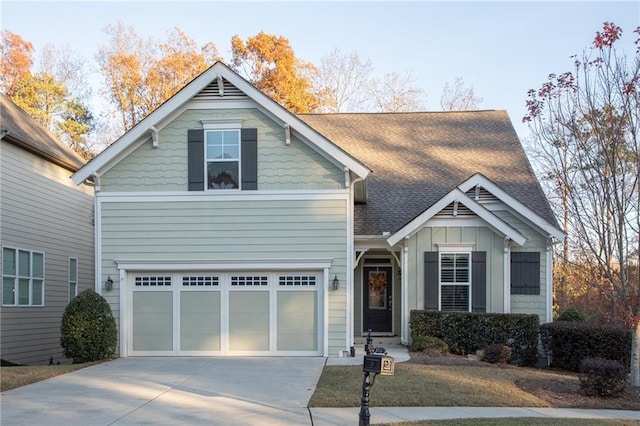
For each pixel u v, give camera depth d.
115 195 15.16
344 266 14.88
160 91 35.22
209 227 15.05
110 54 36.00
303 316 15.02
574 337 13.98
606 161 11.12
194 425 8.18
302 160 15.05
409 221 15.95
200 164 15.12
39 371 12.49
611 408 9.88
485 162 19.84
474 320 14.99
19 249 17.12
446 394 10.18
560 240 15.95
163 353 15.06
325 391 10.25
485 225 16.22
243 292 15.16
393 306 18.52
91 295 14.36
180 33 35.94
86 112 38.44
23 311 17.28
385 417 8.65
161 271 15.17
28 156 17.84
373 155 20.56
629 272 12.05
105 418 8.59
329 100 38.25
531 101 12.31
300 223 14.97
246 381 11.31
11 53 35.03
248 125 15.16
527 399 10.11
